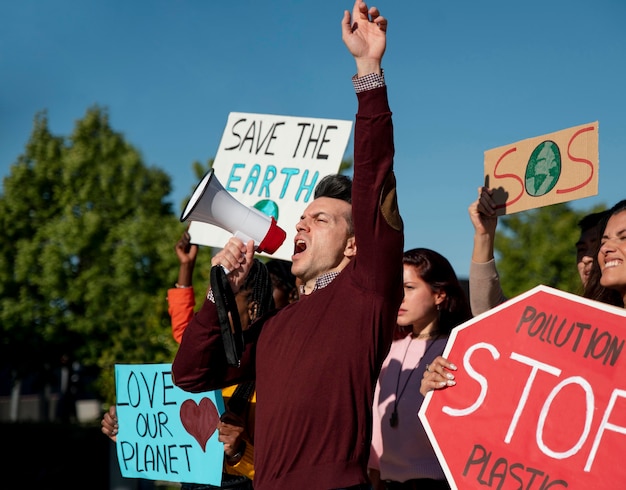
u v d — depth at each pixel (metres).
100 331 28.16
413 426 3.53
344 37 2.56
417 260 3.73
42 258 27.98
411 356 3.71
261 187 4.50
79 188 29.16
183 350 2.82
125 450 4.07
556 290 2.67
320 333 2.54
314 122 4.47
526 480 2.52
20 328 28.20
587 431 2.49
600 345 2.55
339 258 2.82
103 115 30.44
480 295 3.51
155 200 29.77
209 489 3.78
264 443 2.54
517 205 3.40
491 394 2.65
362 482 2.47
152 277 27.80
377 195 2.49
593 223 3.75
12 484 13.86
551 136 3.32
